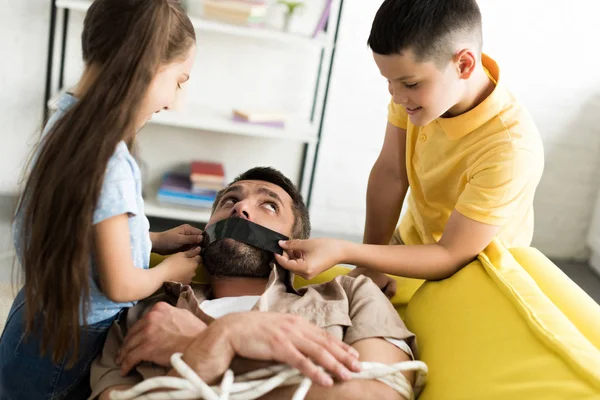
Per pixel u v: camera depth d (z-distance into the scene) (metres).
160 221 3.38
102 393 1.26
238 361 1.24
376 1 3.25
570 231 3.57
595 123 3.43
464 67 1.50
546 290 1.48
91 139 1.18
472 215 1.53
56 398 1.34
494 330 1.33
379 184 1.97
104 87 1.19
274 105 3.38
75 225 1.18
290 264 1.48
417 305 1.57
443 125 1.65
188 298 1.41
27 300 1.24
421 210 1.85
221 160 3.43
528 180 1.55
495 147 1.56
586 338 1.31
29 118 3.21
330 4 2.96
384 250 1.55
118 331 1.35
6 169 3.25
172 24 1.23
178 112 3.11
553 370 1.18
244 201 1.59
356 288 1.49
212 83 3.33
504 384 1.21
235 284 1.56
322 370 1.19
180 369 1.17
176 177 3.31
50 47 3.04
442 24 1.43
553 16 3.29
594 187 3.51
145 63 1.20
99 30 1.21
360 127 3.42
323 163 3.47
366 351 1.31
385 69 1.49
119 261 1.24
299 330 1.23
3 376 1.35
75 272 1.19
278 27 3.18
